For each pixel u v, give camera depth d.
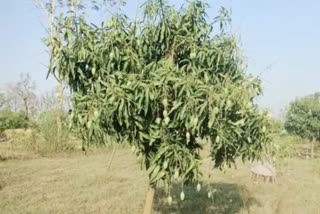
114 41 3.87
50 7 20.70
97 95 3.65
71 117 3.93
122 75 3.73
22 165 15.45
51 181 11.92
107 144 3.96
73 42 3.90
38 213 8.16
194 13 4.21
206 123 3.74
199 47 4.12
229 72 4.22
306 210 9.07
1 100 42.88
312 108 23.58
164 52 4.28
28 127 25.19
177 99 3.61
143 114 3.82
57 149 19.88
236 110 3.74
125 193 10.34
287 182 12.49
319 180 13.38
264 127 4.10
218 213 8.61
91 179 12.30
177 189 10.70
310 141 24.14
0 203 8.90
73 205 8.90
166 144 3.78
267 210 9.01
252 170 12.60
